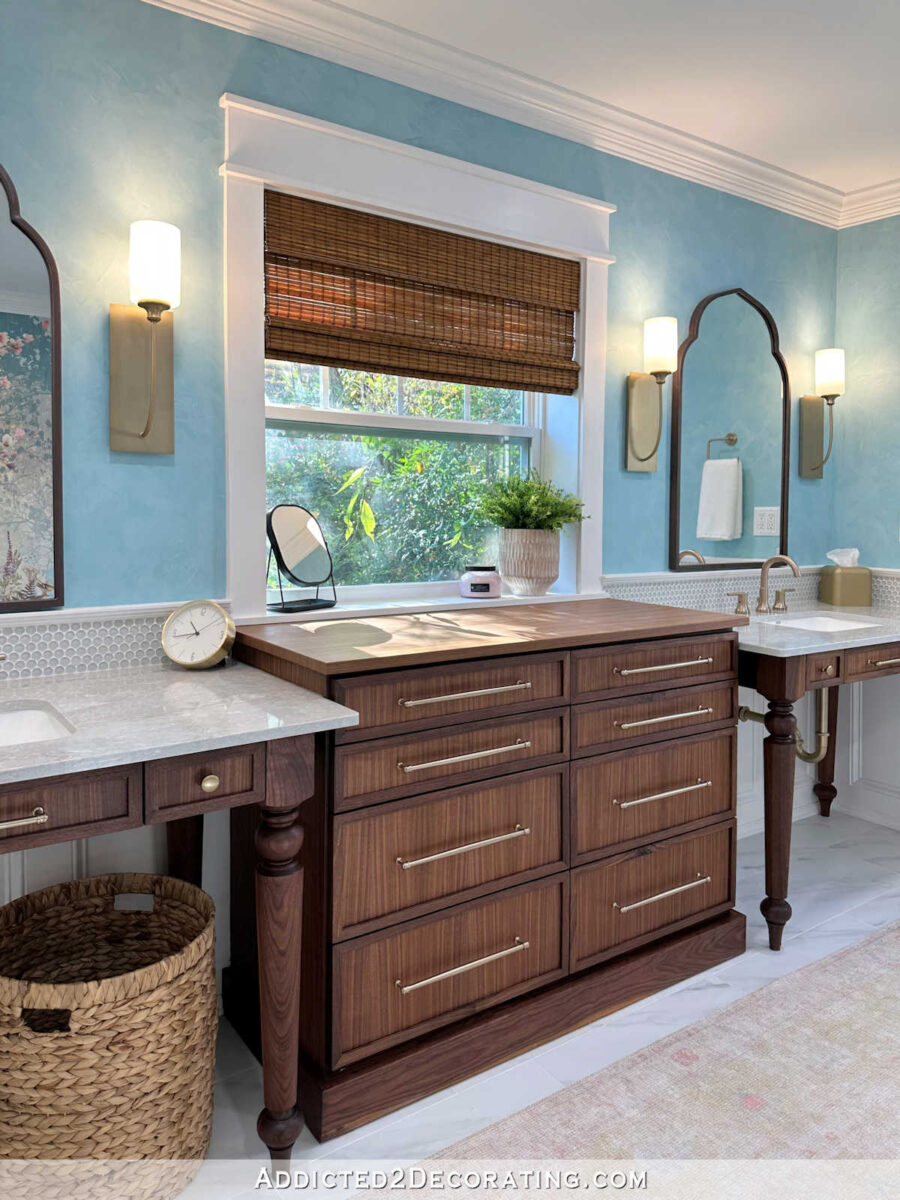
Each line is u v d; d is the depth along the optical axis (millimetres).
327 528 2486
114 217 1924
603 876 2107
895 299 3283
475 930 1884
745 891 2791
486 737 1878
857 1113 1746
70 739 1387
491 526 2842
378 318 2355
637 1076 1864
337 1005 1683
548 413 2871
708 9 2109
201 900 1745
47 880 1918
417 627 2127
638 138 2758
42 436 1868
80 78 1863
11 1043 1395
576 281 2740
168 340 2004
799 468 3400
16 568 1859
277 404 2361
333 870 1662
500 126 2514
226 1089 1841
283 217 2168
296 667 1790
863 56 2324
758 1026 2051
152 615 2025
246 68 2074
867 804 3453
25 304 1831
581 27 2191
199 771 1421
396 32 2203
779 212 3246
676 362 2945
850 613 3154
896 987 2223
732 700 2365
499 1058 1909
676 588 3049
